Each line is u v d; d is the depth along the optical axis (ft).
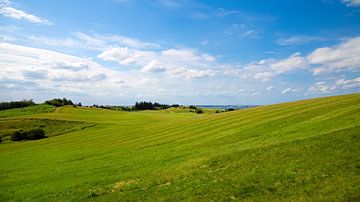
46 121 442.50
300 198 54.80
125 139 224.12
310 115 143.64
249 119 179.32
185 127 219.82
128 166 116.16
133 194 77.36
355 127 93.66
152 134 222.48
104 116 511.81
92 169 122.31
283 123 138.51
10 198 94.27
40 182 112.57
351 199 50.98
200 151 119.03
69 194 87.86
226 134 145.69
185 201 65.00
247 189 64.59
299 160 74.54
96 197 81.10
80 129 386.52
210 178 77.20
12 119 458.50
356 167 63.67
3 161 194.70
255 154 89.51
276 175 68.28
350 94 210.79
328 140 85.30
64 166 142.61
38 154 211.41
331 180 59.77
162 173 92.17
